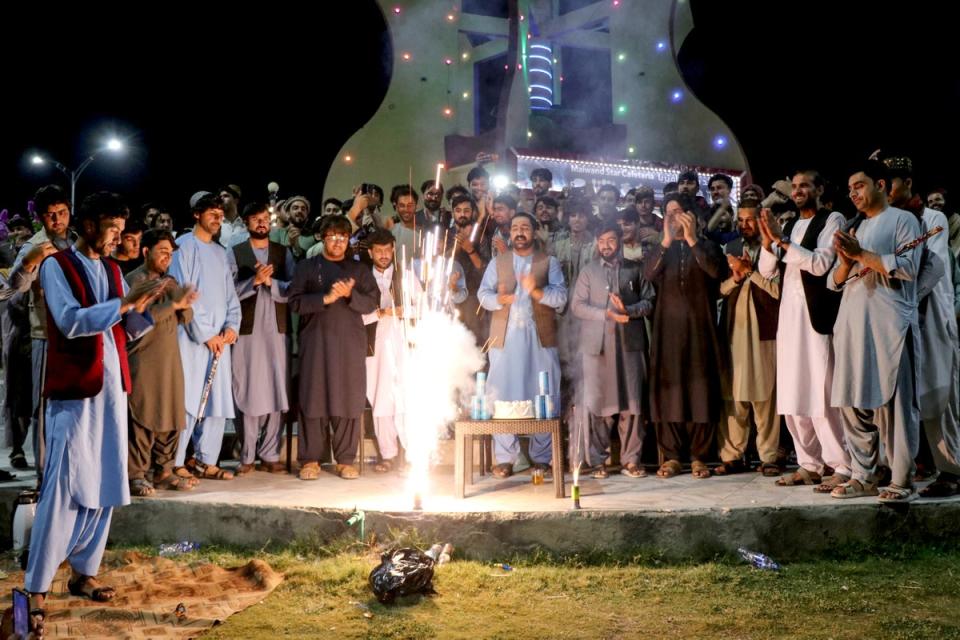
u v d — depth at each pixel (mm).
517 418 5941
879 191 5664
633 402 6797
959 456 5867
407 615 4512
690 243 6625
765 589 4793
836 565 5195
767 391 6645
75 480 4488
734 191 10977
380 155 10461
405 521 5367
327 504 5652
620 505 5566
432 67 10609
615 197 8250
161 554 5570
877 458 5785
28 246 6480
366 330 7055
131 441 6059
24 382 7094
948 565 5160
